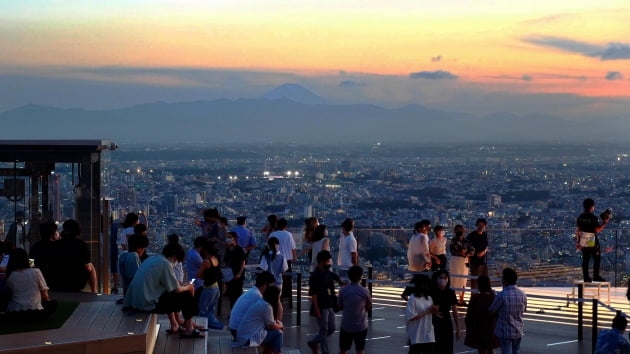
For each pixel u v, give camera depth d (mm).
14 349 8523
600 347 10836
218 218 17312
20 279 10242
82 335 9414
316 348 13367
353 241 17141
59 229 15188
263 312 12281
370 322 16500
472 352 14266
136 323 10328
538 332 15414
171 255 11359
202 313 14203
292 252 17188
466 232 18734
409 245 17516
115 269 16750
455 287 17344
